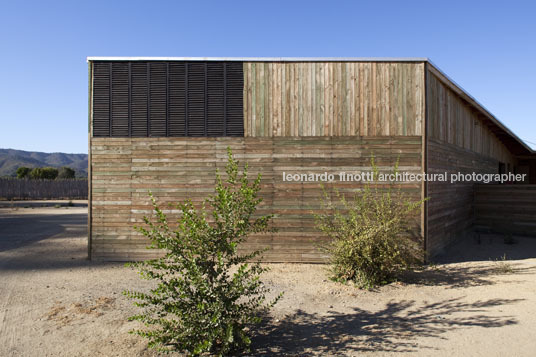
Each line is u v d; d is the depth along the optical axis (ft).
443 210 30.40
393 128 26.68
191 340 12.42
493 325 14.97
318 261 26.22
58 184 105.29
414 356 12.44
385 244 20.58
